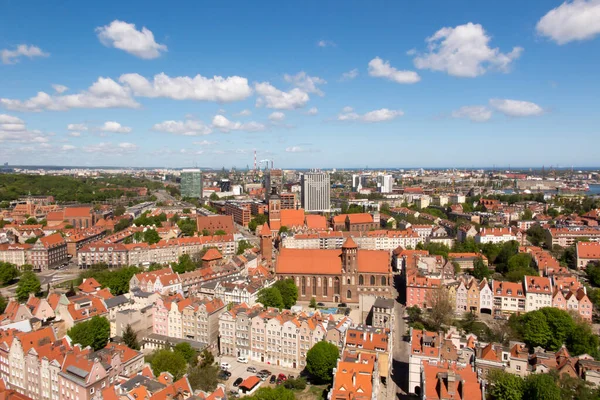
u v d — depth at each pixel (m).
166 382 141.50
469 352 160.88
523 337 189.88
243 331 194.75
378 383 149.25
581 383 137.75
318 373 162.50
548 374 142.25
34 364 156.75
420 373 147.12
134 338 191.12
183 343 184.75
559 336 184.12
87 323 188.12
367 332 173.75
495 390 137.25
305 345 182.50
